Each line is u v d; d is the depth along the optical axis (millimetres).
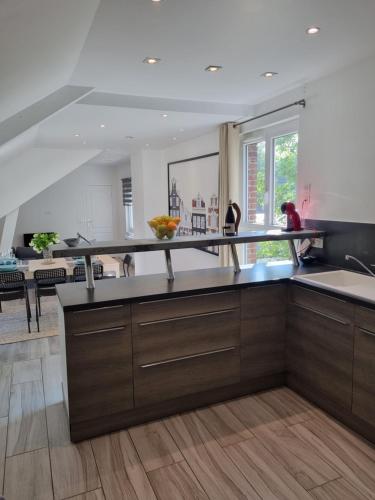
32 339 4242
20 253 9242
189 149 6016
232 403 2777
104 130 5047
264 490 1951
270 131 4203
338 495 1911
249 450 2264
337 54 2771
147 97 3842
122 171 10570
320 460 2166
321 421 2541
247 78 3293
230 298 2697
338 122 3131
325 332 2570
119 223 11219
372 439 2299
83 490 1976
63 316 2291
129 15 2102
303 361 2797
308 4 2039
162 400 2559
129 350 2416
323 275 3000
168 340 2527
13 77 2172
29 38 1736
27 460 2205
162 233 2865
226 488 1970
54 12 1619
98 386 2361
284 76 3254
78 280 5297
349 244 3119
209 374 2691
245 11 2096
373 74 2801
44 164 6945
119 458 2213
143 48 2582
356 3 2035
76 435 2355
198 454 2236
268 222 4387
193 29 2311
